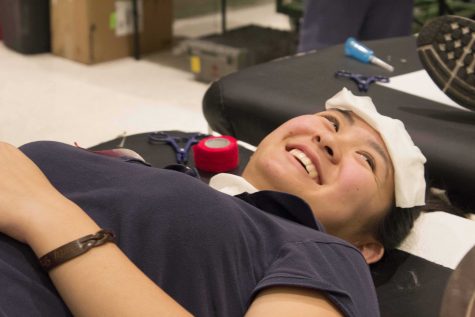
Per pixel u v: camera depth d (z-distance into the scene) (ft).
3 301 2.71
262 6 18.04
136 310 2.51
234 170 5.21
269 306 2.70
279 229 3.12
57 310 2.81
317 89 5.86
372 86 5.98
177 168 3.79
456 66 4.87
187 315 2.56
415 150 3.98
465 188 4.64
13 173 3.07
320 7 8.04
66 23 12.00
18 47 12.42
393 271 3.96
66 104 10.03
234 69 11.05
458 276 3.12
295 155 3.84
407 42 7.50
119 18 12.20
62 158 3.38
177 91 10.91
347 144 3.83
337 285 2.86
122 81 11.26
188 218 2.96
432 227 4.34
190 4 16.94
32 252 2.90
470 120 5.18
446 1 13.33
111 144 5.52
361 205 3.72
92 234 2.75
